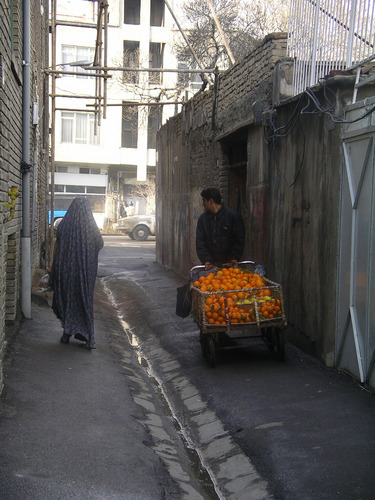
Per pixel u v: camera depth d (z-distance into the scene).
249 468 4.18
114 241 29.28
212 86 11.49
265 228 8.16
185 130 13.55
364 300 5.36
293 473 3.88
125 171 37.16
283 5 24.23
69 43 34.06
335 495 3.54
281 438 4.43
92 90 34.97
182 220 14.02
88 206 6.99
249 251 8.97
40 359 6.22
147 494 3.60
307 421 4.70
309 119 6.53
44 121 13.72
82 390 5.43
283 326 6.20
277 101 7.51
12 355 6.18
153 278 14.73
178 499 3.70
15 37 7.20
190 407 5.76
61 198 36.22
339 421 4.61
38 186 12.48
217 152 10.80
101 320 9.63
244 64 9.09
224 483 4.15
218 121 10.68
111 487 3.59
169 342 8.27
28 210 8.03
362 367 5.41
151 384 6.70
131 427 4.75
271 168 7.91
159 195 17.81
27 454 3.87
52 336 7.35
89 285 6.91
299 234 6.88
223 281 6.48
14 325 7.49
